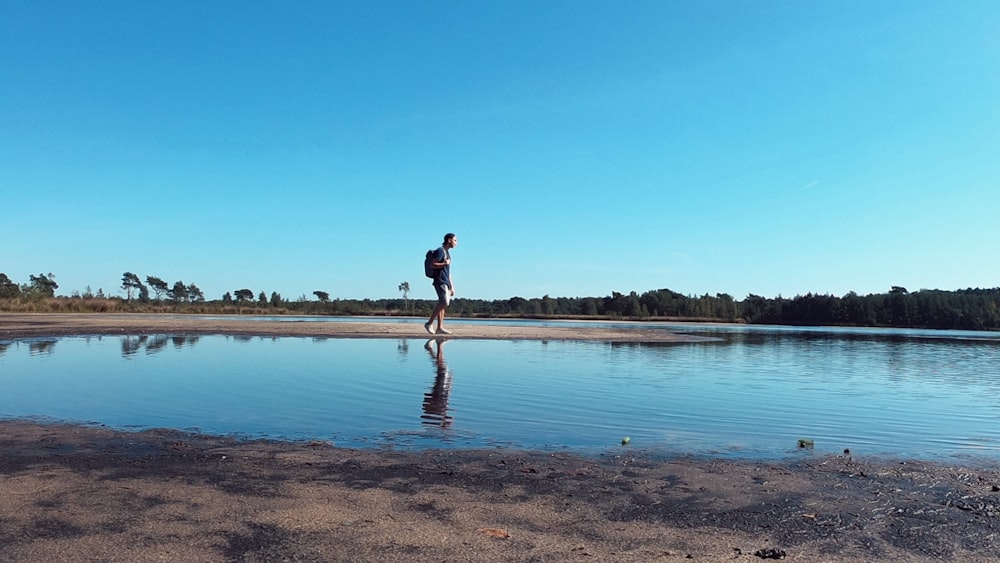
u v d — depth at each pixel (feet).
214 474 14.48
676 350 55.01
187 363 36.42
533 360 42.60
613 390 28.99
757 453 17.84
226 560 9.65
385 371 34.32
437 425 20.72
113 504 12.09
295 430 19.60
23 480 13.57
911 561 10.50
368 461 16.03
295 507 12.18
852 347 65.77
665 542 11.03
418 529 11.21
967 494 14.19
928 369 42.32
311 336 61.82
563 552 10.39
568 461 16.51
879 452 18.15
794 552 10.75
